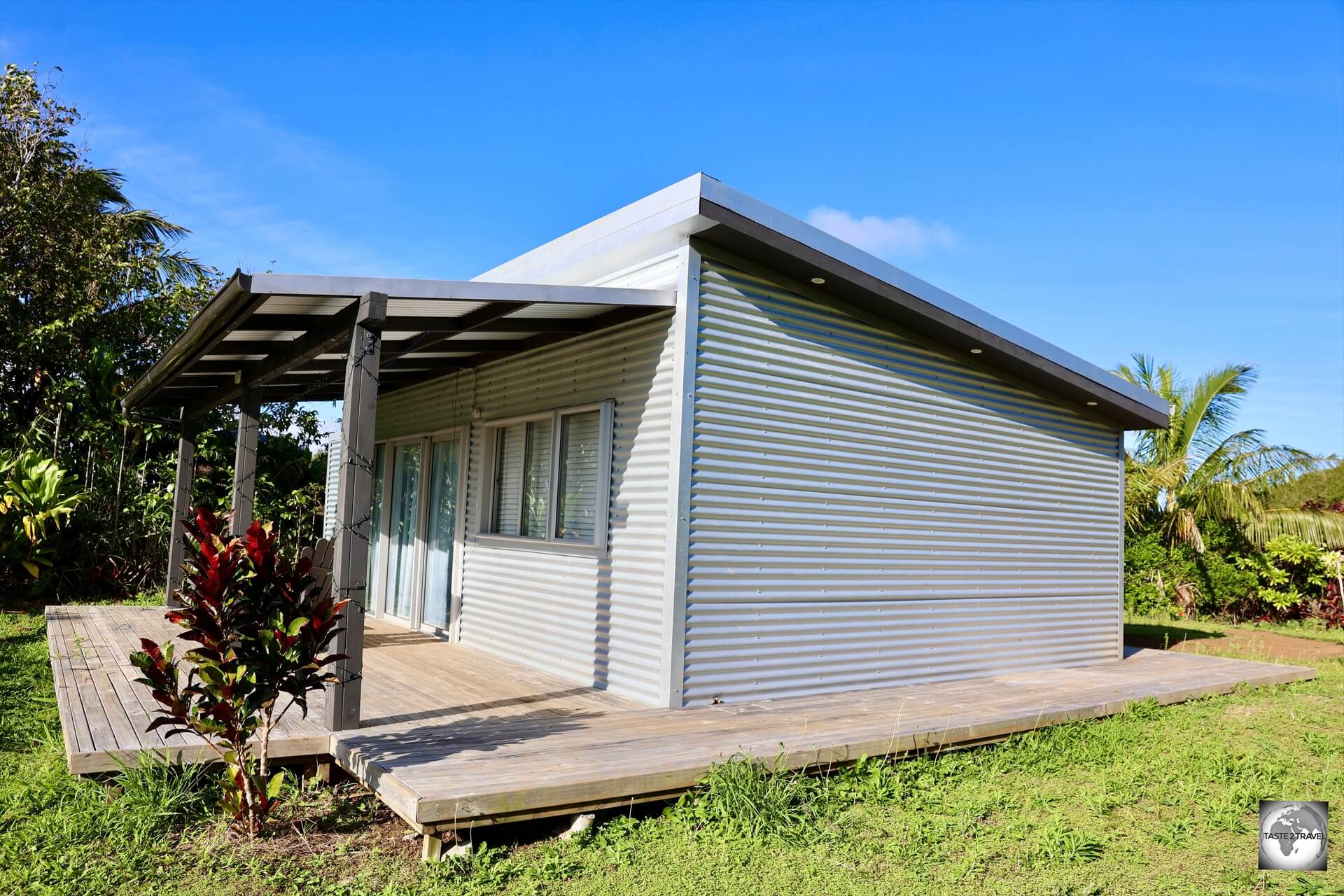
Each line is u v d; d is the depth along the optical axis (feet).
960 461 26.20
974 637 26.40
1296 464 52.16
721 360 20.38
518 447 26.18
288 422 48.52
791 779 15.52
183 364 22.52
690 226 19.39
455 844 12.87
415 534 32.40
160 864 12.42
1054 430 29.58
